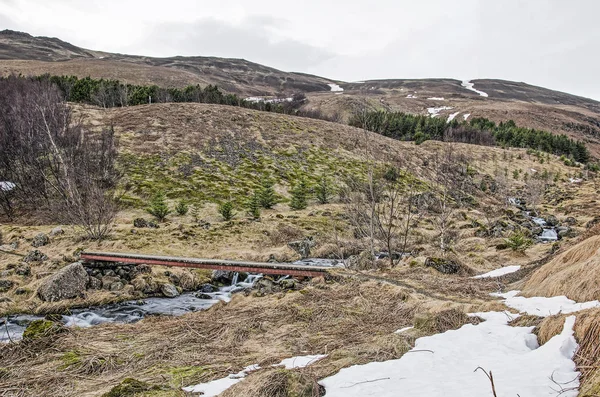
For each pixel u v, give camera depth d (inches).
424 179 2228.1
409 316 417.7
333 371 259.6
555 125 7003.0
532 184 2453.2
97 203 1101.7
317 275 708.7
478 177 2790.4
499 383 205.8
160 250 1035.9
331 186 2078.0
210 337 393.4
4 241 1035.9
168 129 2388.0
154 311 653.9
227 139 2421.3
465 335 299.0
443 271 690.2
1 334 534.3
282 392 225.3
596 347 213.5
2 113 1715.1
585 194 2438.5
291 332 393.1
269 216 1528.1
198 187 1825.8
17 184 1546.5
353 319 422.6
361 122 1084.5
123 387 252.2
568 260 410.6
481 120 5182.1
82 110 2571.4
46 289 661.9
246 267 762.2
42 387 278.4
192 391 252.5
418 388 215.9
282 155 2386.8
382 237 1035.9
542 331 276.7
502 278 592.4
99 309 657.6
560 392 187.3
